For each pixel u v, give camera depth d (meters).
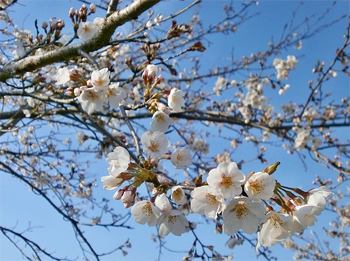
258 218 0.33
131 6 0.61
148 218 0.36
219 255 0.92
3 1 0.84
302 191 0.35
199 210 0.34
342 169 1.22
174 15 0.71
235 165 0.33
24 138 1.32
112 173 0.36
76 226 0.97
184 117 1.40
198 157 1.35
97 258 0.94
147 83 0.49
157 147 0.39
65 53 0.70
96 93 0.49
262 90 1.42
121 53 1.37
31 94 0.80
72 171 1.28
